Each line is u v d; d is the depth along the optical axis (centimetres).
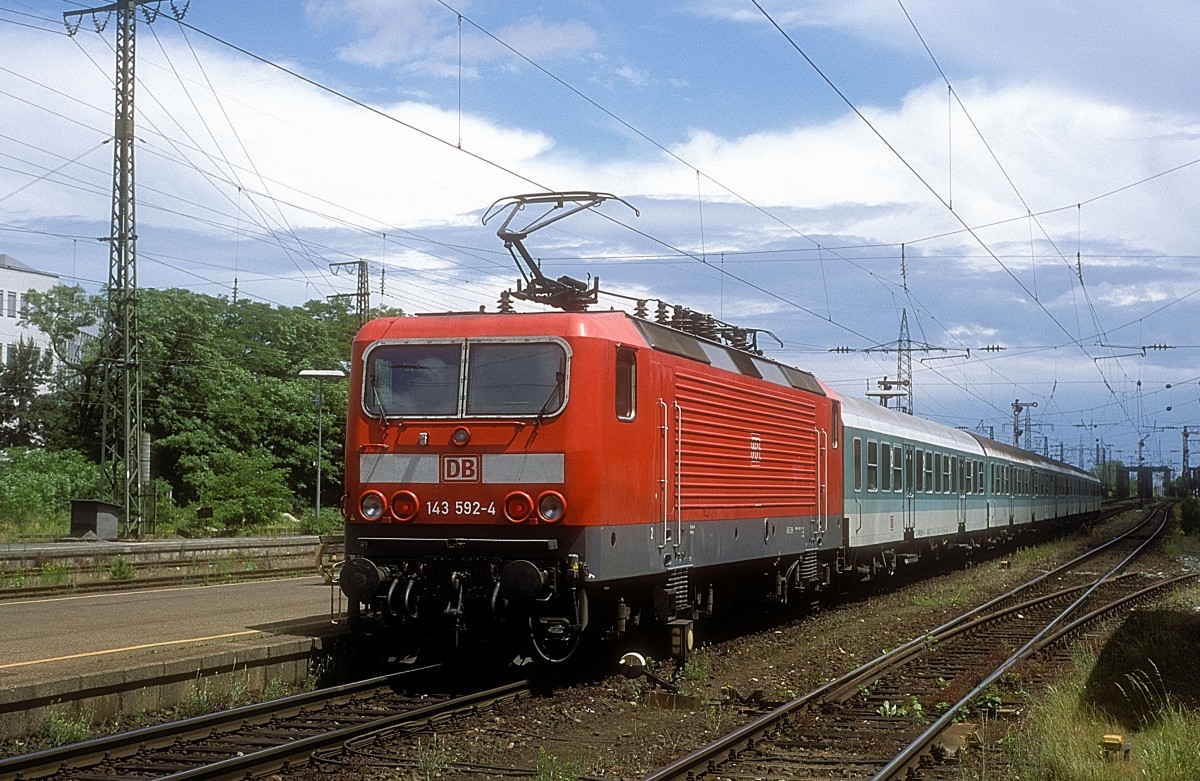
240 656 1155
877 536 2425
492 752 960
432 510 1230
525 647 1268
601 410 1221
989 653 1540
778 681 1339
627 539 1269
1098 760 872
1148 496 10806
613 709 1160
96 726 1002
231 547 2850
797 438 1859
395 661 1267
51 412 6138
